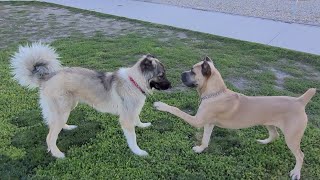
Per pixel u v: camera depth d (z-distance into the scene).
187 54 4.32
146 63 2.45
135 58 4.21
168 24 5.70
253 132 2.78
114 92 2.49
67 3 7.09
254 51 4.54
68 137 2.67
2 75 3.69
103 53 4.34
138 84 2.47
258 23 5.69
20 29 5.44
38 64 2.45
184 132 2.76
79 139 2.64
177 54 4.31
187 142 2.62
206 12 6.38
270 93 3.41
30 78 2.46
